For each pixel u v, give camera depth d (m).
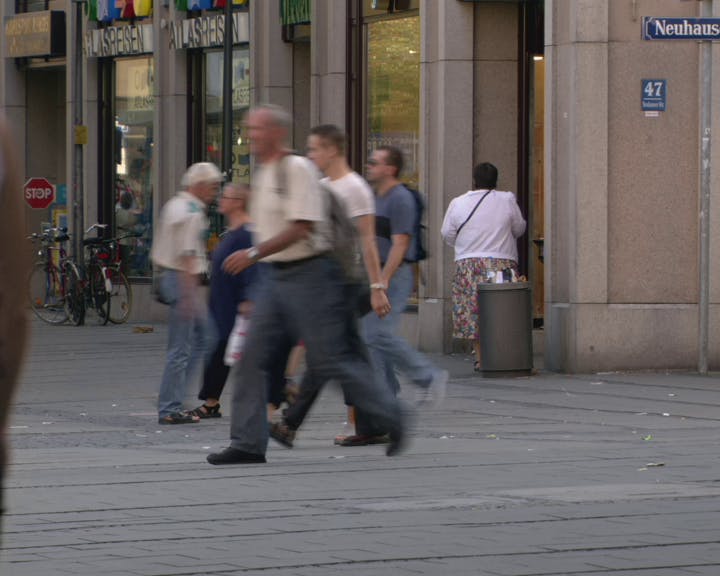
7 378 10.73
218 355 49.69
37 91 120.38
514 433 43.88
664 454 38.06
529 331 62.78
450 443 41.19
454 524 27.47
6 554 24.59
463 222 64.94
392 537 26.17
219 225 96.81
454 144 72.75
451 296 73.38
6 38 118.06
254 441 36.34
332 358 33.00
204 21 97.75
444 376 41.81
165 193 102.38
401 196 41.88
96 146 108.44
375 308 41.22
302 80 91.44
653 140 63.72
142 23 104.75
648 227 63.75
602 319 63.34
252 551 24.91
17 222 10.80
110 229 107.62
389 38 79.62
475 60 72.88
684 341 64.00
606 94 63.28
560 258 64.56
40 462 37.53
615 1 63.28
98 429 46.94
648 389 57.53
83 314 100.12
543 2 72.81
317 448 40.22
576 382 60.38
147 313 104.00
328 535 26.42
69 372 67.94
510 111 73.31
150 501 30.56
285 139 32.88
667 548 25.05
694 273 64.06
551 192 64.62
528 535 26.28
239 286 48.84
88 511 29.28
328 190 32.69
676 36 62.53
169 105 101.62
